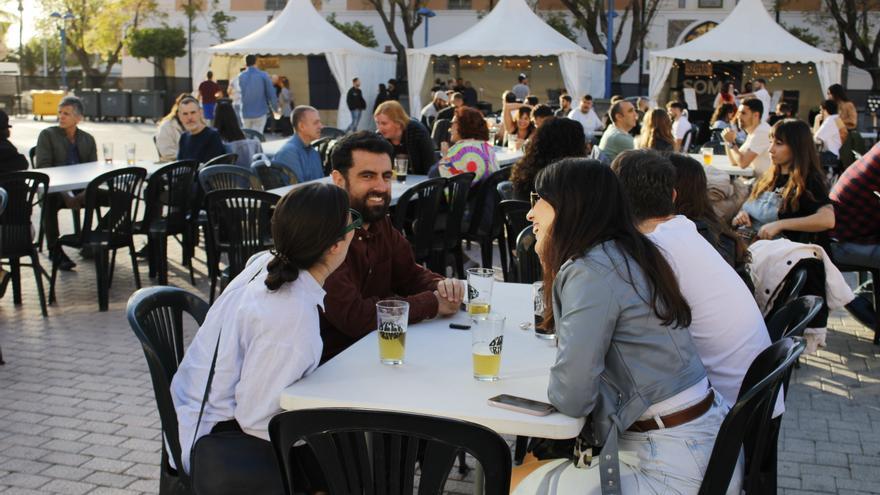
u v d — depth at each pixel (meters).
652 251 2.47
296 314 2.55
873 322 5.90
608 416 2.41
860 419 4.60
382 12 32.84
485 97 27.88
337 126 26.22
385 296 3.79
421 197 6.58
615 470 2.37
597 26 33.72
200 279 7.64
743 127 9.05
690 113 21.69
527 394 2.53
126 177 6.64
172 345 3.01
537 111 9.69
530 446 3.08
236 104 20.47
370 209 3.65
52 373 5.20
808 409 4.73
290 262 2.58
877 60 30.33
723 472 2.36
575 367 2.34
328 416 2.10
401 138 8.42
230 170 7.02
